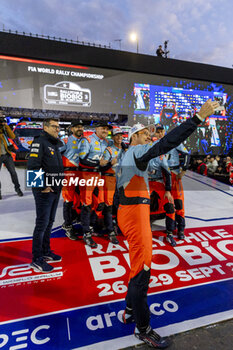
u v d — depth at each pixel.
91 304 1.60
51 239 2.67
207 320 1.46
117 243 2.57
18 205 3.80
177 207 2.71
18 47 11.47
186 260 2.23
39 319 1.46
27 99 11.98
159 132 2.50
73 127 2.64
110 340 1.31
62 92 12.59
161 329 1.38
